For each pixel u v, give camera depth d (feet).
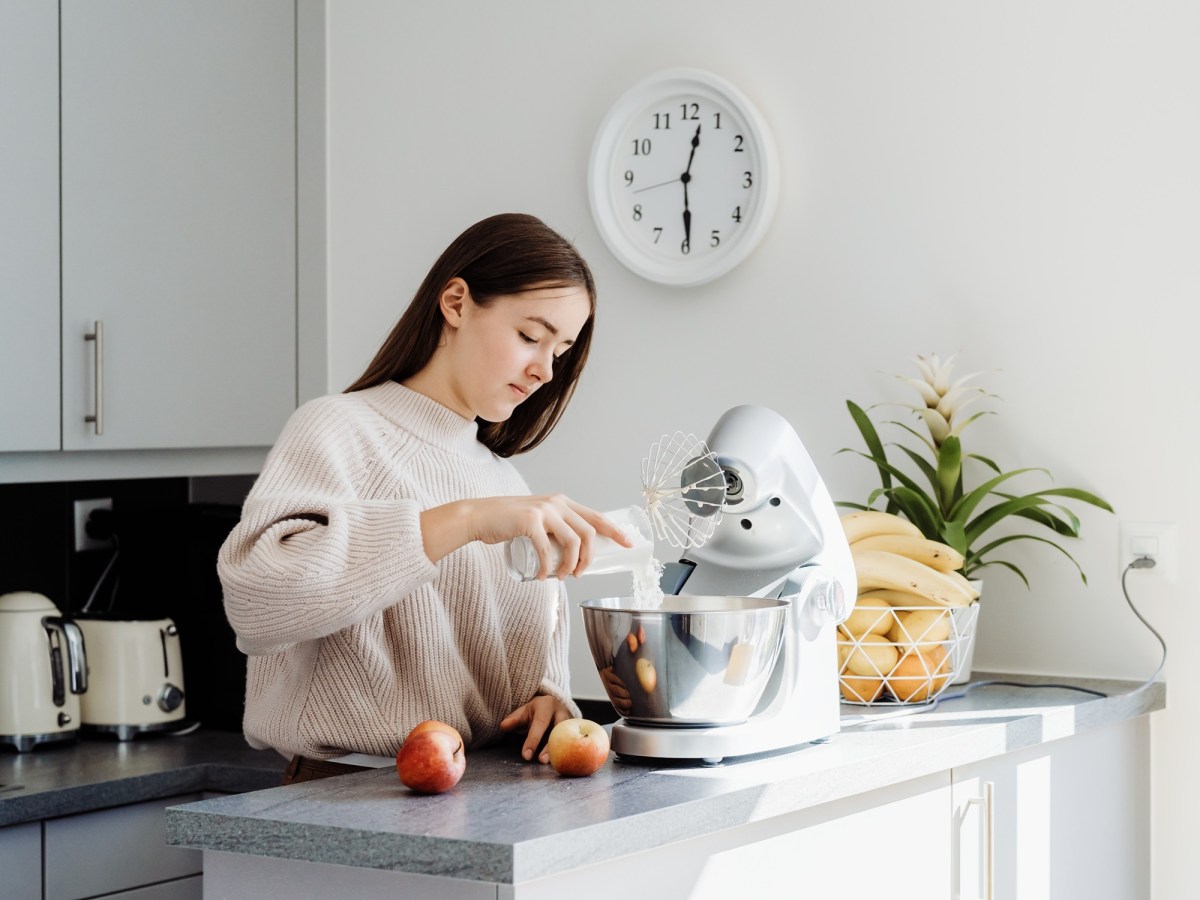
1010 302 7.32
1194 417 6.89
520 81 8.67
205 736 8.39
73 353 7.70
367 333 9.19
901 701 6.21
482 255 5.30
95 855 7.11
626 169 8.23
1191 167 6.90
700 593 5.51
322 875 4.17
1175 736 6.95
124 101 7.95
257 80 8.79
